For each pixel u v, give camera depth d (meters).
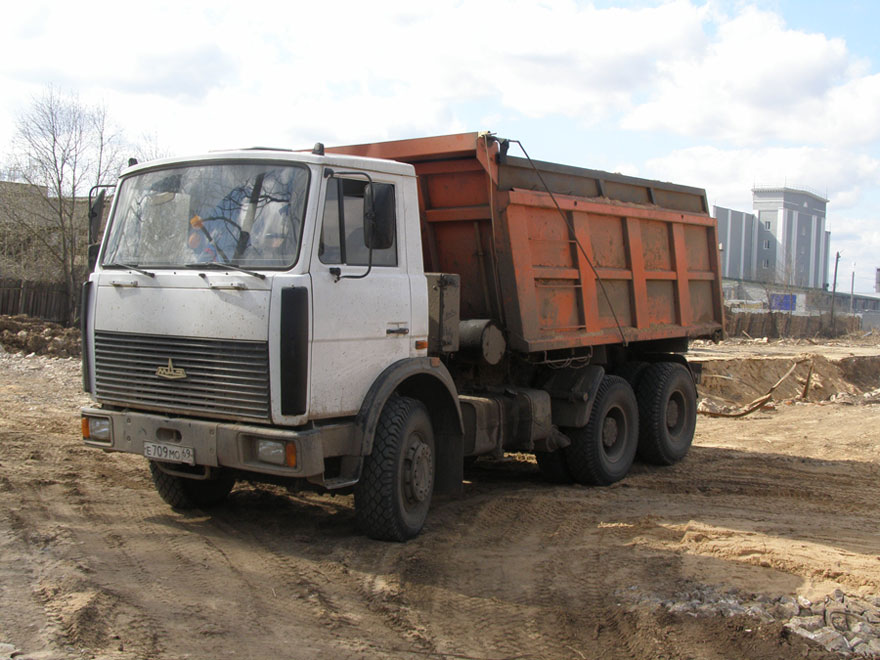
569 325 9.08
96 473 8.30
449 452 7.12
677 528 7.35
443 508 7.88
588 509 8.06
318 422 5.96
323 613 5.10
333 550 6.27
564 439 9.01
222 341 5.86
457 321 7.45
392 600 5.39
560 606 5.43
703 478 9.98
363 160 6.33
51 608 4.78
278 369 5.68
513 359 8.84
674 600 5.49
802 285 84.56
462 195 8.22
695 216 11.48
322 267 5.91
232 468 6.23
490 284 8.38
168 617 4.84
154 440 6.20
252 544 6.36
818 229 89.19
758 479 9.94
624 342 10.01
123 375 6.37
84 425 6.59
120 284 6.34
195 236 6.21
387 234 6.26
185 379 6.04
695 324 11.70
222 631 4.73
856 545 7.05
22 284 26.81
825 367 30.56
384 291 6.40
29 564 5.47
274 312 5.68
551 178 8.84
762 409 17.45
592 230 9.42
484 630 5.04
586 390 9.00
